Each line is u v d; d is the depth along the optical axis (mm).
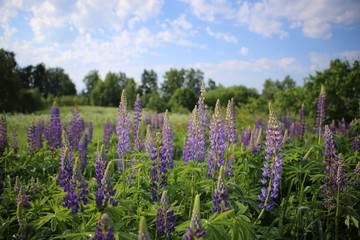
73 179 3842
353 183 5160
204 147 6758
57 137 9758
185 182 5605
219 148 5363
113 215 3670
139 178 5266
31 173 7691
